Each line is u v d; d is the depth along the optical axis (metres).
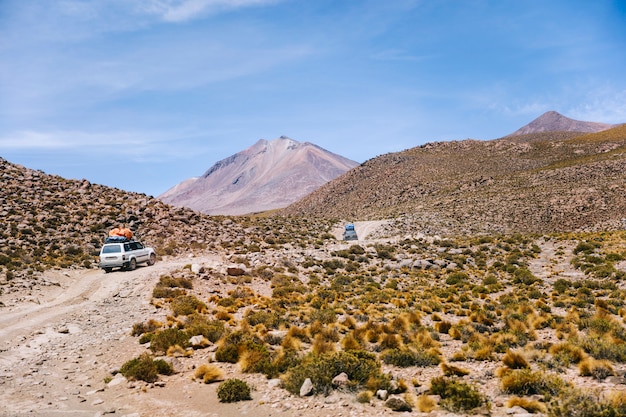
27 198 47.00
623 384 9.66
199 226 51.69
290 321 18.47
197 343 14.12
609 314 18.20
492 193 108.81
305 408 8.83
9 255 31.66
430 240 55.44
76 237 40.22
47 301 22.59
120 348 14.25
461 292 27.89
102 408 9.05
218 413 8.77
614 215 73.44
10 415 8.51
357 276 34.38
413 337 15.21
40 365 12.41
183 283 25.58
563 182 109.69
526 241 46.53
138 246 34.03
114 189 58.06
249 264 35.50
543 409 8.21
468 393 8.75
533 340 15.05
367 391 9.37
